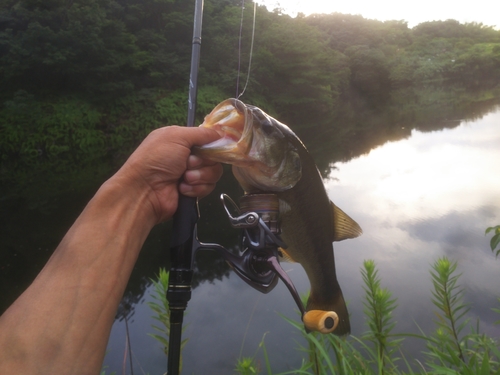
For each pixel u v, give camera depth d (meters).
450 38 84.38
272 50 28.19
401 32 82.00
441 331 2.62
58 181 11.86
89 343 0.99
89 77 19.95
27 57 18.19
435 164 10.97
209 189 1.47
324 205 2.13
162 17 25.75
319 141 17.92
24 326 0.92
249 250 1.47
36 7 19.30
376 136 18.14
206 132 1.49
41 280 1.02
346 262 5.24
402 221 6.73
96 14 19.97
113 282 1.10
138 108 21.31
